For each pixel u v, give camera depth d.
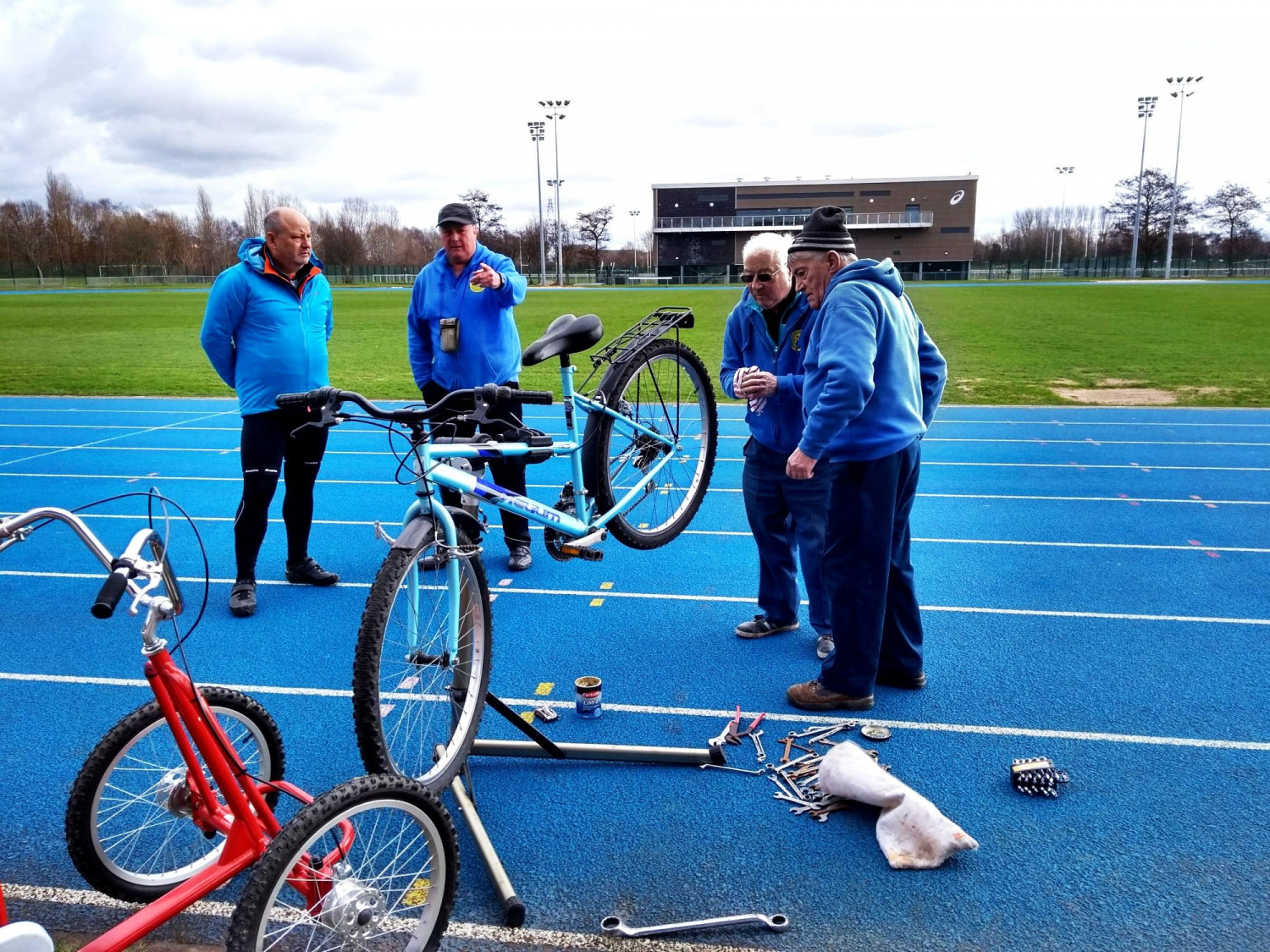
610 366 3.83
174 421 11.96
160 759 3.67
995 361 17.50
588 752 3.59
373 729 2.52
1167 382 14.70
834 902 2.82
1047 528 6.88
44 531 6.99
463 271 5.64
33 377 16.22
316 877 2.34
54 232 79.00
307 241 5.21
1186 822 3.19
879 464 3.74
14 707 4.15
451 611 2.90
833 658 4.03
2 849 3.15
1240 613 5.12
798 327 4.33
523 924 2.74
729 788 3.48
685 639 4.89
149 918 2.24
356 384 14.86
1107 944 2.62
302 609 5.37
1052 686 4.25
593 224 90.19
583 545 3.53
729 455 9.67
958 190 82.69
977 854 3.04
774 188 84.31
